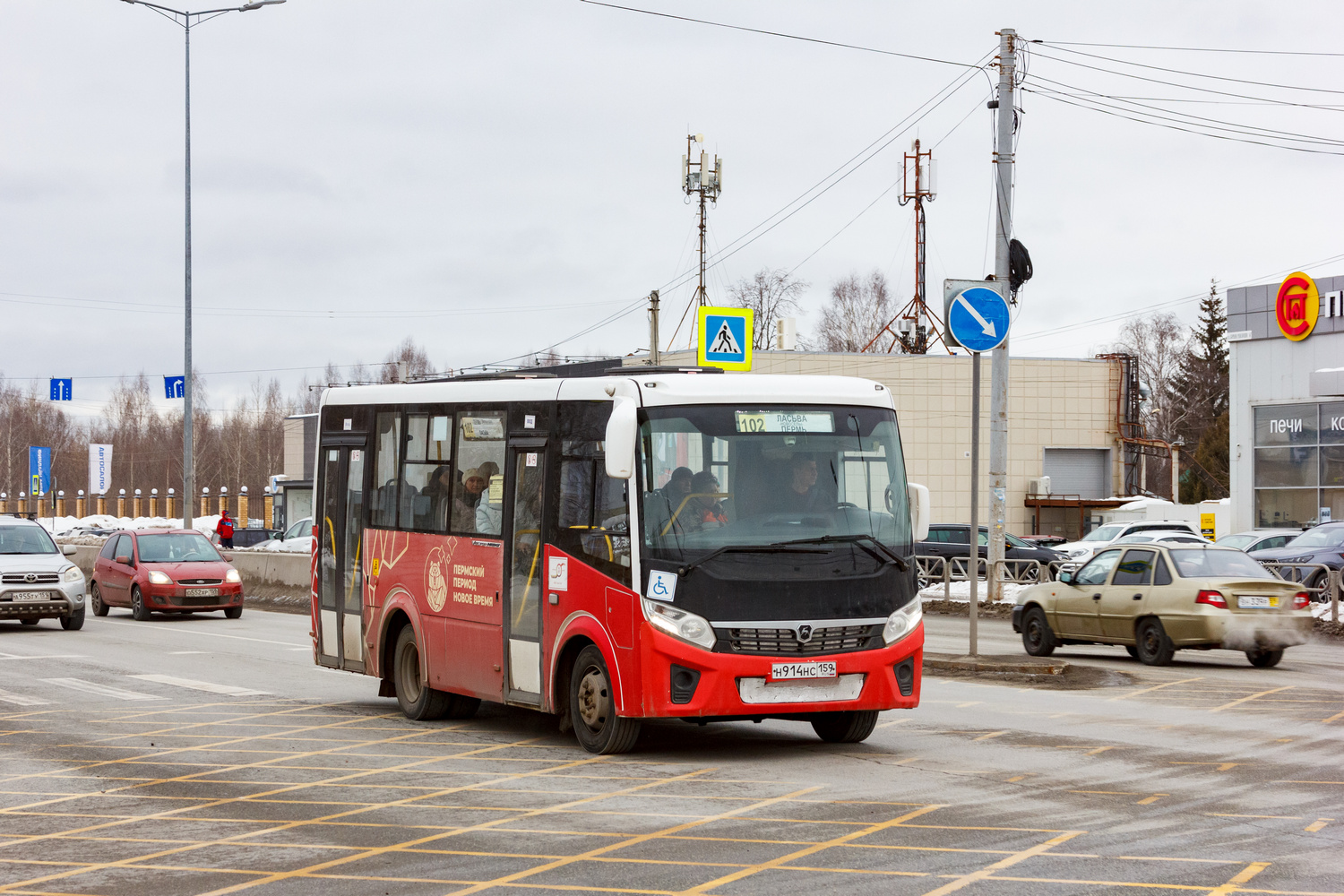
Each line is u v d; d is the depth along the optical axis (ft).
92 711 45.03
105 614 93.71
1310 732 38.81
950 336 54.19
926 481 183.73
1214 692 48.70
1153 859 23.56
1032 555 127.54
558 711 36.35
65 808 29.50
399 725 41.78
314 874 23.31
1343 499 119.34
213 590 88.99
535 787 31.17
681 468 33.50
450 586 40.57
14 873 23.89
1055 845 24.70
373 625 44.65
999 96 84.12
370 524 45.16
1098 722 40.86
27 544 81.15
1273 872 22.63
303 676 55.88
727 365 99.50
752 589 32.76
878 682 33.71
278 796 30.53
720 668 32.27
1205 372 314.55
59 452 433.07
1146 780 31.40
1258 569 59.16
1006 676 53.31
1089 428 191.31
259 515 292.81
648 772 32.86
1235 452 129.18
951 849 24.48
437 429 41.93
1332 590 78.02
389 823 27.40
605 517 34.37
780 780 31.71
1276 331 125.18
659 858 24.03
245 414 422.41
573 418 36.09
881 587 34.04
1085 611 62.23
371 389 45.91
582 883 22.36
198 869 23.91
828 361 178.60
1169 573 59.00
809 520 33.78
